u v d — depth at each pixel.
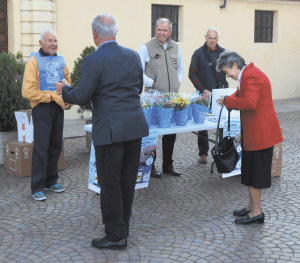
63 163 5.67
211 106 5.80
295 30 13.52
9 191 4.84
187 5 11.06
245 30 12.39
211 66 5.80
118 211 3.33
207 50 5.83
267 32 13.18
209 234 3.68
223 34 11.95
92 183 4.54
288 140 7.47
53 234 3.70
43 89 4.49
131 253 3.34
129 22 10.20
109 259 3.25
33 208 4.31
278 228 3.80
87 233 3.72
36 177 4.57
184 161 6.14
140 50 5.29
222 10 11.77
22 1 8.62
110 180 3.25
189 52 11.30
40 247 3.45
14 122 5.94
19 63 5.91
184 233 3.71
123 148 3.25
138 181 4.56
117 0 9.94
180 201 4.51
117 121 3.13
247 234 3.67
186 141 7.42
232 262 3.19
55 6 9.12
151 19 10.70
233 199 4.57
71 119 9.60
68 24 9.37
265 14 13.02
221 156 3.92
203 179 5.29
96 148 3.22
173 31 11.16
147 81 5.26
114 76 3.13
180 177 5.38
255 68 3.74
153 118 4.85
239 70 3.79
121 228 3.38
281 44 13.29
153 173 5.36
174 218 4.05
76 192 4.80
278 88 13.45
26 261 3.22
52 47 4.52
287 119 9.69
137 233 3.71
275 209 4.24
